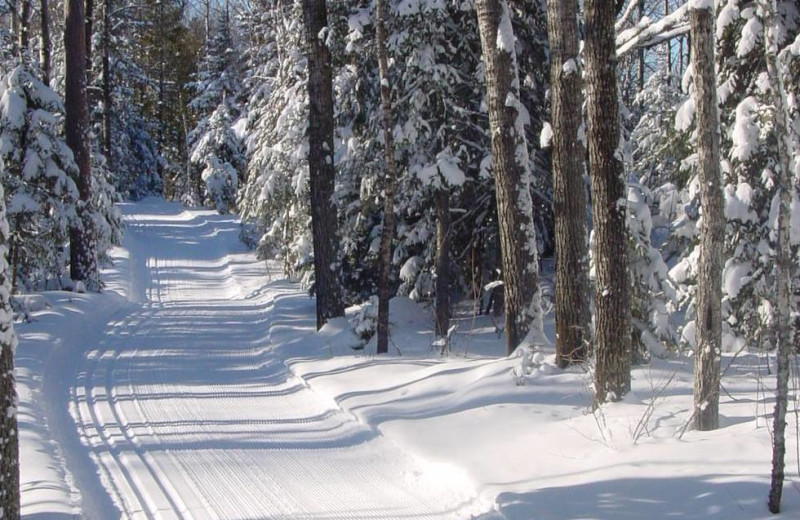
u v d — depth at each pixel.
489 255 14.89
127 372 11.65
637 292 10.09
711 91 6.50
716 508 5.02
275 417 9.11
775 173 10.36
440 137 13.20
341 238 16.31
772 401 7.64
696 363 6.82
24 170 16.50
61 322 14.67
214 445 7.89
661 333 10.12
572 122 9.52
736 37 10.97
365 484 6.69
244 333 15.39
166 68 53.22
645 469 5.90
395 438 7.74
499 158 10.59
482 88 13.46
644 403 7.93
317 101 14.09
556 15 9.45
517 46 13.38
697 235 11.34
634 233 9.98
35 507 5.68
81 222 18.02
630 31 9.47
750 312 10.92
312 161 14.30
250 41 36.16
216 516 5.95
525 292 10.66
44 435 7.80
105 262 23.97
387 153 11.97
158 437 8.16
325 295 14.30
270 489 6.57
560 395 8.67
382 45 11.77
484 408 8.41
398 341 13.05
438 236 13.52
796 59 10.23
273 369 11.96
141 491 6.51
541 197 13.93
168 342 14.32
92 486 6.64
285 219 21.38
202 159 42.56
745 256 10.91
